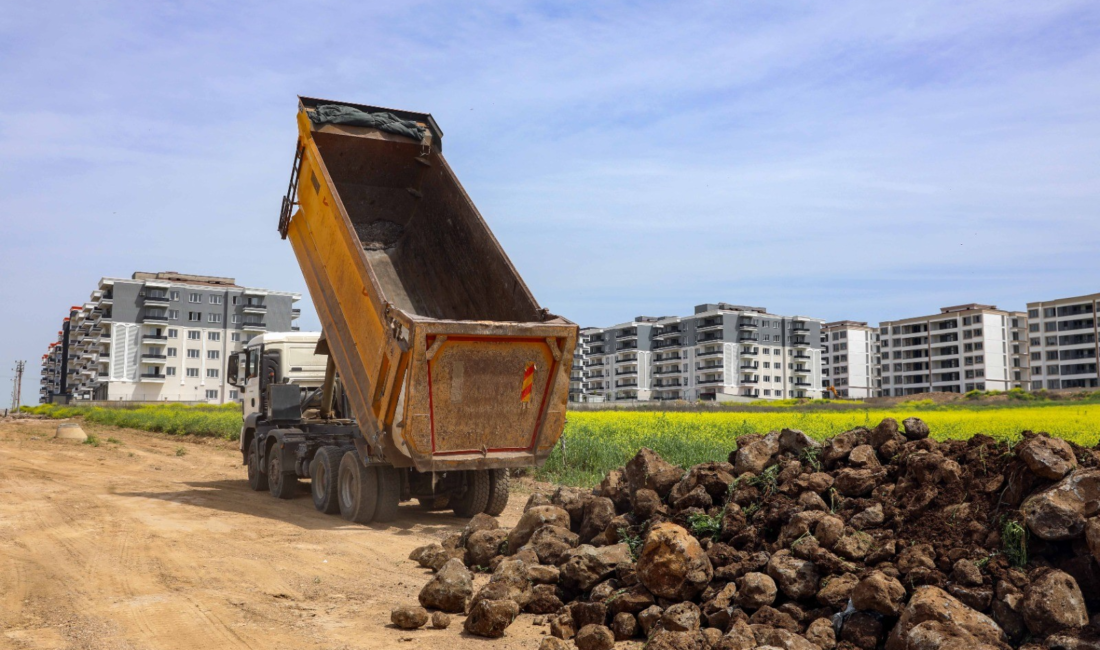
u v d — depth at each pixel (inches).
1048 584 191.6
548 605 264.8
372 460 428.5
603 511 305.4
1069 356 4835.1
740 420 1133.7
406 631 245.4
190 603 272.8
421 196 535.2
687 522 275.7
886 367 5989.2
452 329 379.6
